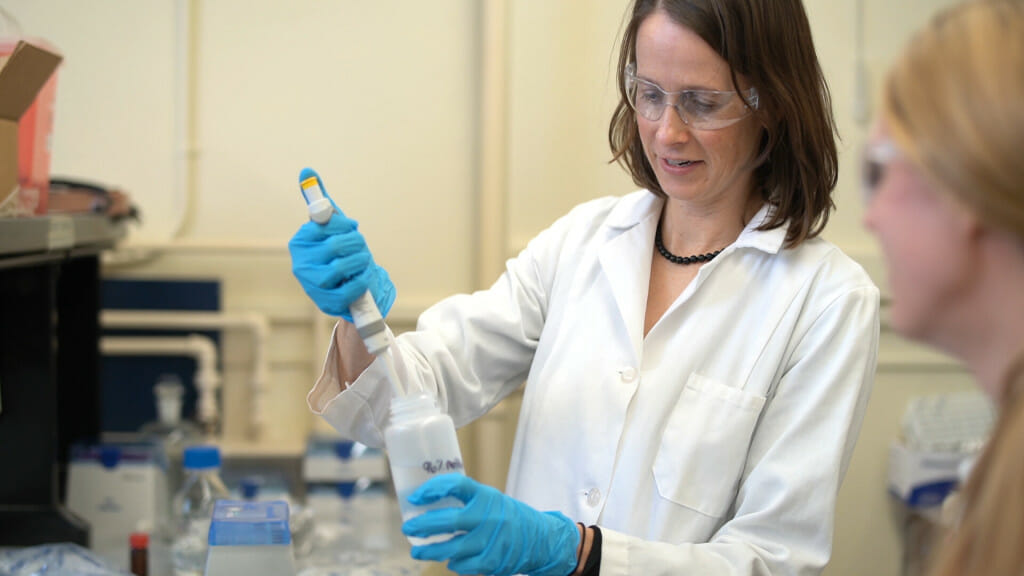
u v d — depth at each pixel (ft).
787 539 4.06
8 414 6.03
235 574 4.21
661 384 4.42
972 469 2.34
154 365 8.52
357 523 7.04
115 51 8.38
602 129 8.67
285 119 8.60
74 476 6.52
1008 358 2.30
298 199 8.66
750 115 4.17
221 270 8.65
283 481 7.43
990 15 2.19
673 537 4.25
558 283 4.99
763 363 4.32
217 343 8.56
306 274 3.83
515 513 3.57
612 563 3.86
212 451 5.85
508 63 8.58
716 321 4.46
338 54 8.59
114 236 6.86
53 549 5.53
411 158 8.73
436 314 5.00
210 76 8.50
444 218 8.80
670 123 4.11
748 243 4.47
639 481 4.33
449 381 4.77
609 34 8.59
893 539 9.28
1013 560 2.10
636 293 4.63
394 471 3.46
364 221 8.76
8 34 6.99
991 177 2.07
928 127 2.18
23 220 5.15
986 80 2.10
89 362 7.16
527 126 8.64
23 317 6.00
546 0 8.54
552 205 8.73
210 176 8.58
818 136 4.30
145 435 7.76
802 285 4.36
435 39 8.64
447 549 3.41
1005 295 2.24
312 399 4.42
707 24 3.94
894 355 9.13
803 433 4.16
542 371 4.75
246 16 8.48
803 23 4.21
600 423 4.46
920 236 2.29
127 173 8.50
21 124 5.59
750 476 4.22
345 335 4.33
